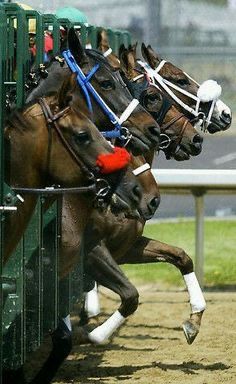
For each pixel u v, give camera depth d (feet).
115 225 38.47
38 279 31.94
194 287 41.29
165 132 41.50
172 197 79.97
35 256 31.83
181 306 52.49
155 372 38.52
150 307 52.16
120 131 35.01
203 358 41.22
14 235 28.96
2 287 29.19
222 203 78.28
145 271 60.08
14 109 30.17
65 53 32.99
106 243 38.83
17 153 28.91
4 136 28.55
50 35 38.75
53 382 36.63
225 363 40.29
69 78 29.14
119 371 38.65
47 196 32.12
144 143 35.40
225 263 60.80
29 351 32.14
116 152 29.17
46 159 29.04
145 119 35.32
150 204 37.06
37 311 32.04
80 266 37.60
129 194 29.37
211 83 44.47
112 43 48.55
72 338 38.27
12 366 30.71
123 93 35.29
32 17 32.81
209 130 44.83
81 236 34.19
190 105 44.47
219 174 53.11
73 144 29.04
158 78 43.83
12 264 30.45
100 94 34.88
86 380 37.04
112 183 29.27
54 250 32.89
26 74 31.76
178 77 44.27
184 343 44.29
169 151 41.78
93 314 47.14
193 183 53.16
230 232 68.80
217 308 51.96
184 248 62.90
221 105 44.78
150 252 41.11
